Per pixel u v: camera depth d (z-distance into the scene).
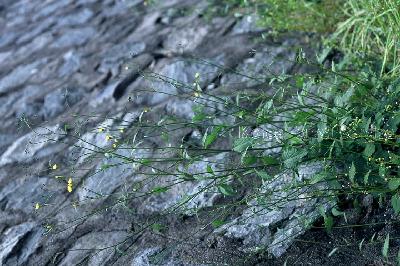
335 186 2.73
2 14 6.49
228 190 2.82
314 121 3.06
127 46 4.90
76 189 3.55
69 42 5.33
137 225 3.15
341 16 4.23
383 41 3.78
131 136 3.77
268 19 4.46
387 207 2.76
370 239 2.68
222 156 3.35
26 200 3.61
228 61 4.25
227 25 4.71
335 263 2.63
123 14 5.53
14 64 5.25
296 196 2.87
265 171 3.02
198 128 3.65
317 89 3.55
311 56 4.04
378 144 2.82
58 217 3.40
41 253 3.21
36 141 4.11
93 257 3.07
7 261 3.23
